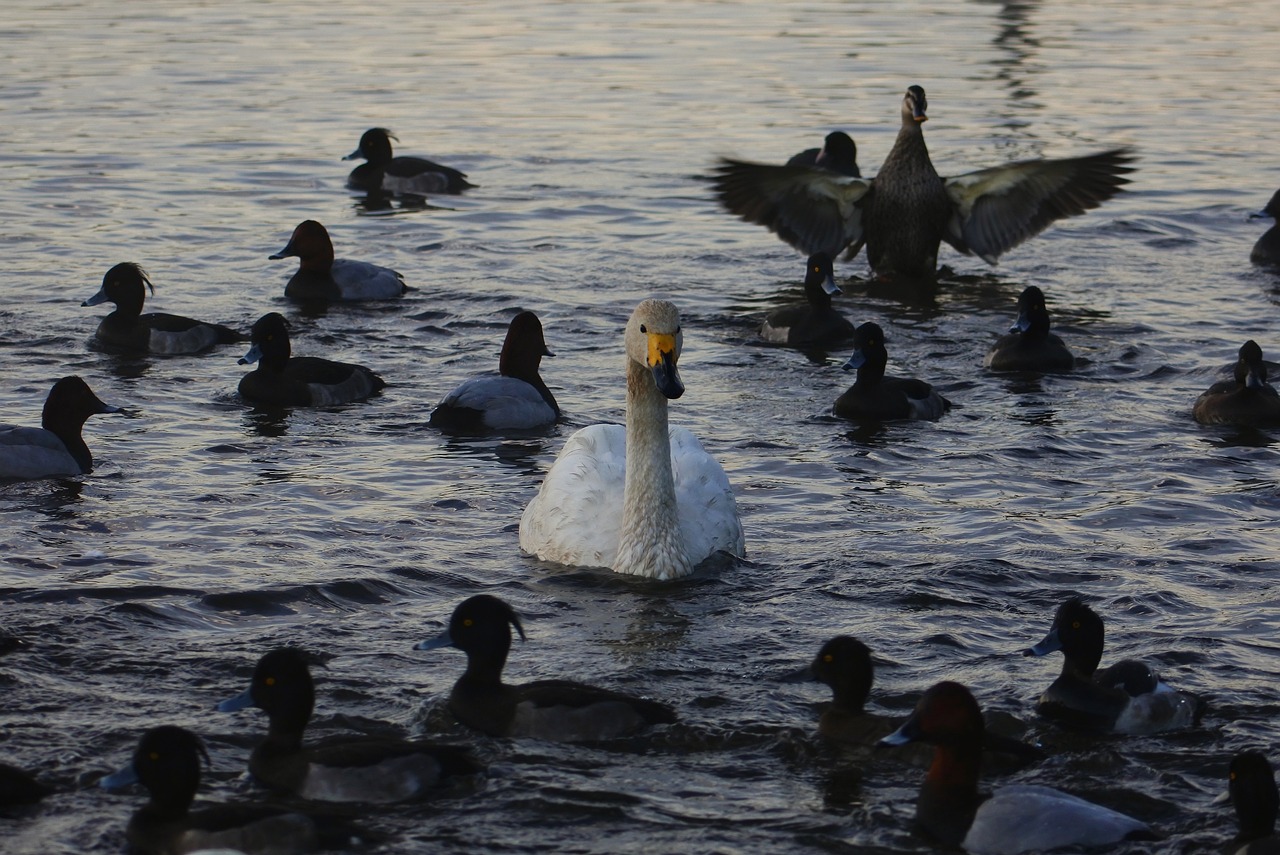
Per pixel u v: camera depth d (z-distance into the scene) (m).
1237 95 40.56
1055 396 20.55
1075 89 41.22
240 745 10.90
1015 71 43.47
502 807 10.13
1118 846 9.52
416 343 22.66
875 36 49.00
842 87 41.06
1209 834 9.80
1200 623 13.12
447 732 11.10
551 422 19.17
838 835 9.85
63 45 45.84
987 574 14.22
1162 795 10.34
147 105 38.38
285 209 30.33
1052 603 13.60
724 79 42.19
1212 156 34.69
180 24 50.19
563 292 25.38
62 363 21.30
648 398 13.91
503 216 30.08
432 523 15.55
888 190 27.27
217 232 28.55
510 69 43.66
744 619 13.23
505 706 11.14
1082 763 10.76
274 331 19.81
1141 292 25.92
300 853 9.45
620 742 11.01
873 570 14.34
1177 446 18.36
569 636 12.87
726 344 23.05
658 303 13.74
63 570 13.95
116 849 9.55
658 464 13.99
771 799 10.30
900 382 19.77
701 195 31.53
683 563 14.07
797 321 23.14
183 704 11.46
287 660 10.50
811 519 15.83
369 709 11.44
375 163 32.28
